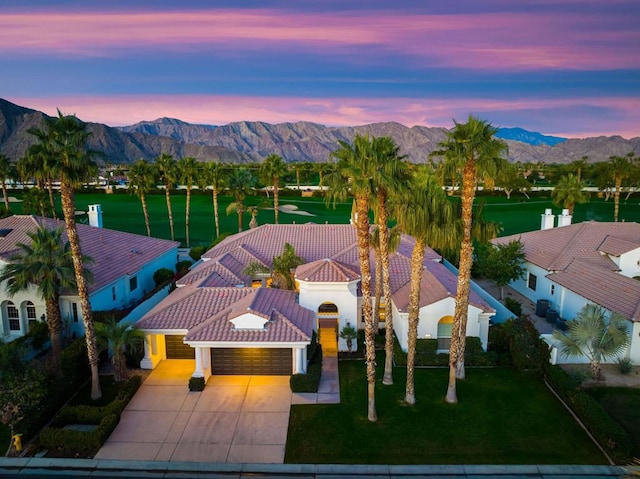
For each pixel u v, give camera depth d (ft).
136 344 84.02
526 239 136.15
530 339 83.92
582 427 65.41
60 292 92.94
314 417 67.92
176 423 66.49
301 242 119.75
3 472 56.29
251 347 80.38
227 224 255.29
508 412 69.21
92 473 56.03
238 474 55.77
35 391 62.08
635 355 82.33
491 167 63.05
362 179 57.67
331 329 101.55
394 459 58.29
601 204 306.14
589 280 101.19
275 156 205.46
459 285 68.95
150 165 211.00
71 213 68.28
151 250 132.87
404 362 85.40
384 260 71.36
